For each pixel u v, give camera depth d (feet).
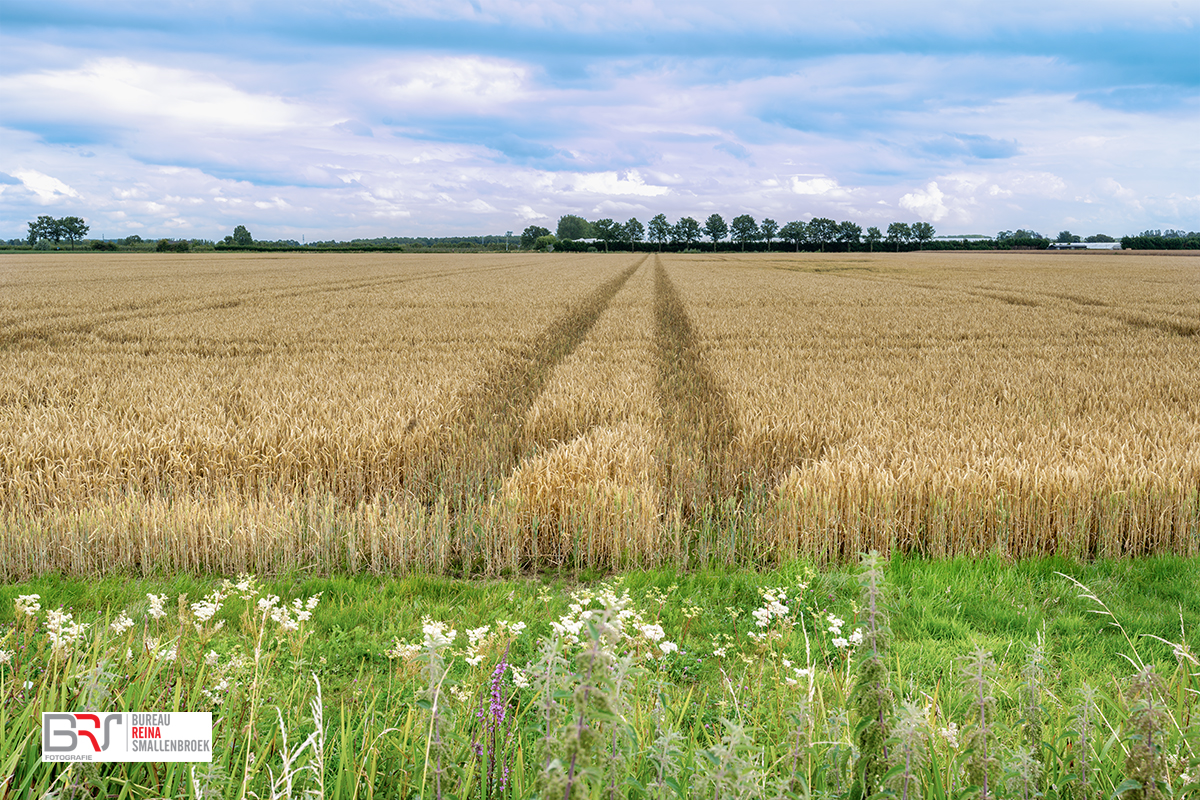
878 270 216.13
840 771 7.91
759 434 30.53
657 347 60.80
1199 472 23.27
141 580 20.12
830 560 22.22
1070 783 8.24
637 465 26.16
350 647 15.52
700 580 19.74
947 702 11.87
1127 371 45.75
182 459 27.12
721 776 6.32
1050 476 22.89
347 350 57.36
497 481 27.86
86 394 38.01
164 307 92.63
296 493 23.98
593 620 5.89
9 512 23.75
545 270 215.10
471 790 8.79
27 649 11.10
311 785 9.10
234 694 10.19
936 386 41.14
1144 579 19.76
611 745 6.98
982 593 18.62
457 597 18.98
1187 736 8.06
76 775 8.67
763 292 123.34
